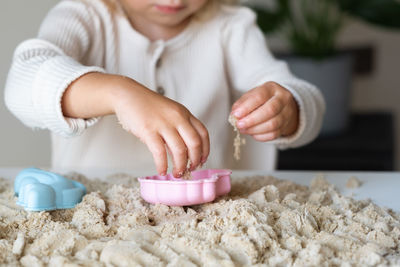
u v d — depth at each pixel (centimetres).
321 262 41
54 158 116
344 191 74
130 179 79
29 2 157
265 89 74
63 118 69
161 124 57
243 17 119
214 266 40
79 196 59
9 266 41
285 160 186
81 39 101
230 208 52
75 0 106
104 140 109
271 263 42
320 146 184
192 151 56
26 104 75
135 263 40
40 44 85
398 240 48
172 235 46
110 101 62
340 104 188
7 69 153
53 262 41
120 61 107
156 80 108
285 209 55
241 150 120
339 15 190
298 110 87
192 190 56
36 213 54
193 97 110
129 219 52
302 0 188
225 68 117
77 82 68
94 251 43
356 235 49
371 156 182
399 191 73
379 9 176
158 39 110
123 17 108
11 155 156
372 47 230
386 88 233
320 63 184
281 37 220
